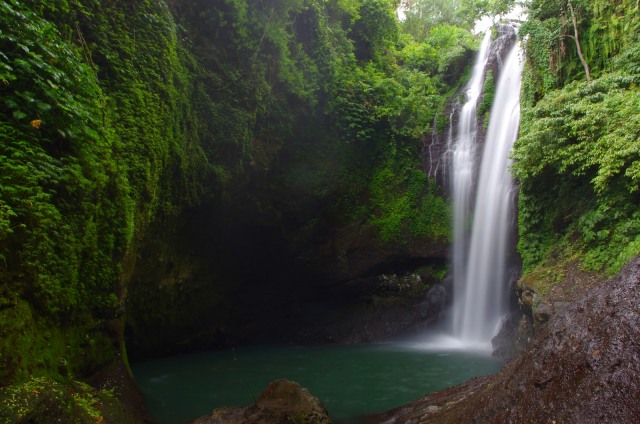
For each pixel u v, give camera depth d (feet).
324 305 45.11
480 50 49.67
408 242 42.98
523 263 31.19
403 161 43.93
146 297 31.50
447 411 15.28
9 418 10.52
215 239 35.37
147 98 22.97
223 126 30.25
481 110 43.16
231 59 30.63
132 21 23.09
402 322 43.09
